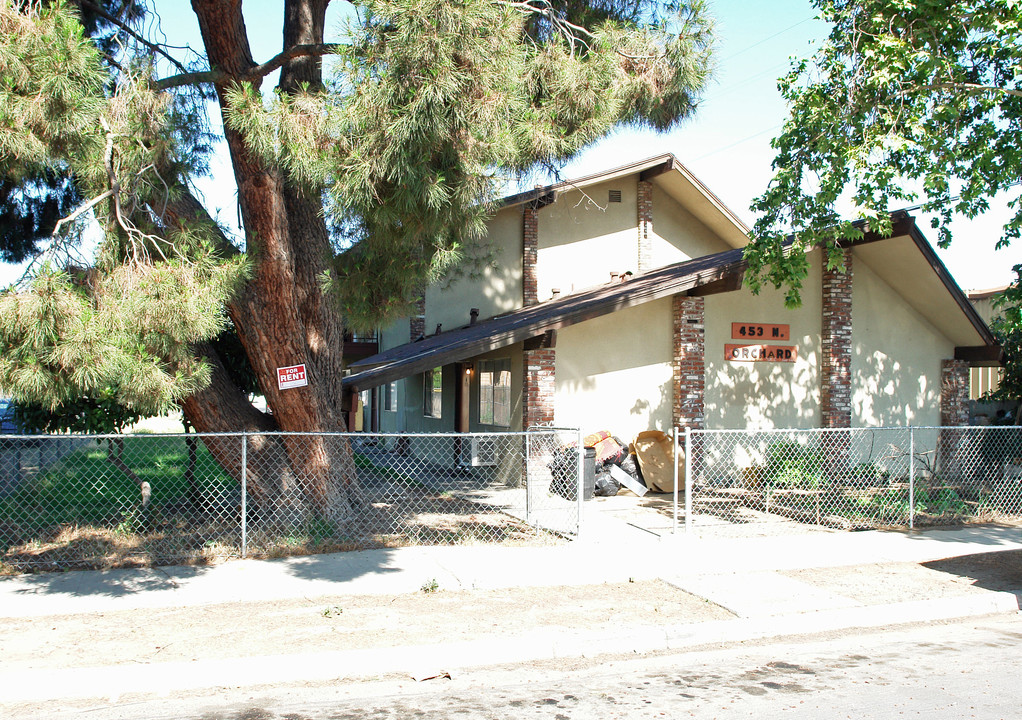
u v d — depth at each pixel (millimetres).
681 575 8352
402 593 7641
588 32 10398
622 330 14508
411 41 7406
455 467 18375
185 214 8688
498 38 7879
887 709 5059
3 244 12203
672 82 10477
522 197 17531
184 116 8578
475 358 17438
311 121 7891
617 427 14406
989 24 10516
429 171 7828
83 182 7066
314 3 10586
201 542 9383
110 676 5391
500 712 5031
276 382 9664
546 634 6379
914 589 7867
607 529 10633
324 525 9797
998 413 18984
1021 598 7699
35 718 4938
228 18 9328
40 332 5457
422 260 9289
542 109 10055
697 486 14391
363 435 9086
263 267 9148
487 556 8977
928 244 14445
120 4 10891
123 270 6430
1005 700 5215
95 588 7566
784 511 12148
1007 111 11867
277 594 7453
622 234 20359
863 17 11359
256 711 5066
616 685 5551
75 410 10953
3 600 7137
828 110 11680
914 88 11234
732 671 5852
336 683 5590
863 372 15797
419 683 5609
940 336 16438
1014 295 14984
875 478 14898
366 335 11375
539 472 12852
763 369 15227
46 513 10875
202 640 6145
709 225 21547
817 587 7914
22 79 5926
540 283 19516
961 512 12008
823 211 12234
